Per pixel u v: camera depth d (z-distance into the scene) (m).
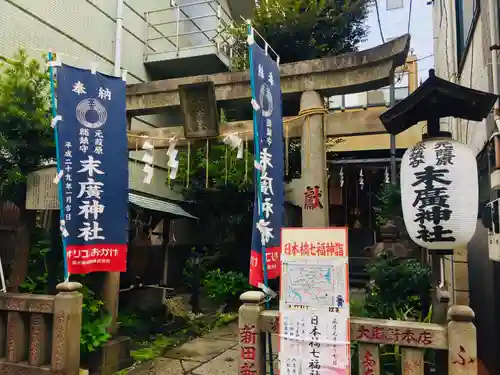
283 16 9.89
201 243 14.08
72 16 8.91
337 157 14.31
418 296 6.27
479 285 6.22
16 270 5.96
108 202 5.59
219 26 11.87
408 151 3.87
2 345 5.15
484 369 5.68
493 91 4.42
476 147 5.94
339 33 10.41
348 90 6.14
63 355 4.68
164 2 12.45
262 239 4.55
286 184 11.27
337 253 3.60
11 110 5.31
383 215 8.12
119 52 10.06
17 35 7.59
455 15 7.64
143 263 9.65
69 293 4.83
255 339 3.76
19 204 6.11
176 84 7.01
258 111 4.71
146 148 6.76
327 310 3.54
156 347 7.13
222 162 10.72
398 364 4.70
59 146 5.25
